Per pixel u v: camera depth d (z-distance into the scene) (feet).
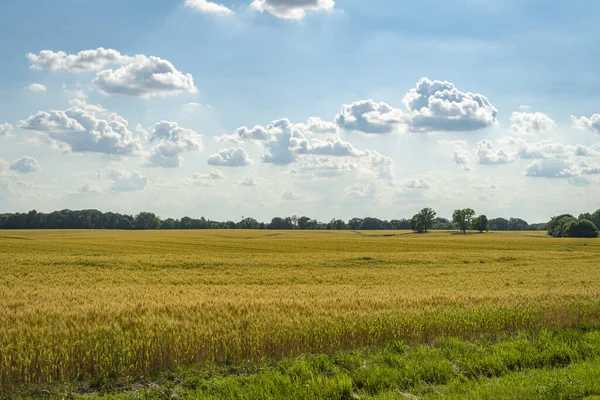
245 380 31.27
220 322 45.03
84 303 61.87
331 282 115.65
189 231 564.71
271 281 114.83
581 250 266.77
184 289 88.22
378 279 121.60
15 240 269.44
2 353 33.53
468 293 81.05
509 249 266.57
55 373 32.40
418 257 187.32
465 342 42.27
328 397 28.25
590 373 31.17
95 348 34.63
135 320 45.16
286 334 40.60
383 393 28.76
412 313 50.39
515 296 71.05
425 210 611.47
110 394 29.71
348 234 546.67
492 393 27.78
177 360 35.19
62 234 435.12
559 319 51.16
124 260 152.25
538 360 36.65
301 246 266.36
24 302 61.57
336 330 42.11
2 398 29.53
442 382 31.99
